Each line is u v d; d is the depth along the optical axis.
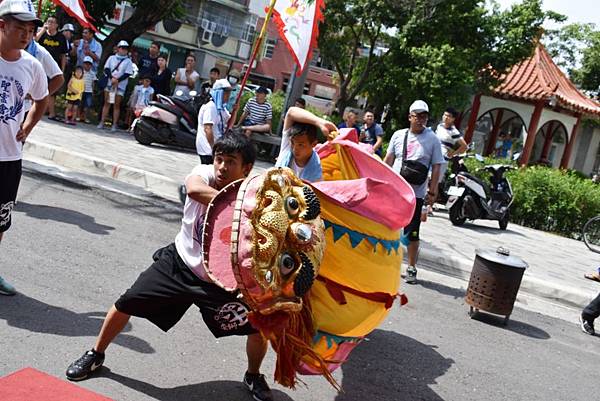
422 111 6.99
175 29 35.12
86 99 14.52
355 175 4.59
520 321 6.88
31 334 4.25
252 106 14.49
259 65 45.44
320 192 3.72
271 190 3.07
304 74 14.65
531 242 12.20
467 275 8.55
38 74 4.75
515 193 14.86
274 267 2.99
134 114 14.72
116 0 18.64
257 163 14.52
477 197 12.46
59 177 9.09
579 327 7.08
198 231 3.58
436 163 7.14
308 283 3.17
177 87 15.20
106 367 4.01
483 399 4.70
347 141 4.34
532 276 8.61
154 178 9.70
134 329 4.70
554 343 6.32
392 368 4.96
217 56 38.31
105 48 18.58
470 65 20.20
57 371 3.83
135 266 6.08
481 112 24.98
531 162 27.48
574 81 35.47
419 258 8.73
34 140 10.55
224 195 3.25
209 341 4.78
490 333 6.26
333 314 3.62
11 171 4.69
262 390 4.03
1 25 4.43
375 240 3.81
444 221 12.74
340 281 3.66
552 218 14.77
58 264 5.68
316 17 7.80
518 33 19.92
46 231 6.53
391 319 6.11
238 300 3.51
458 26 20.14
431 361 5.24
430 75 19.31
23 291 4.94
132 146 12.77
